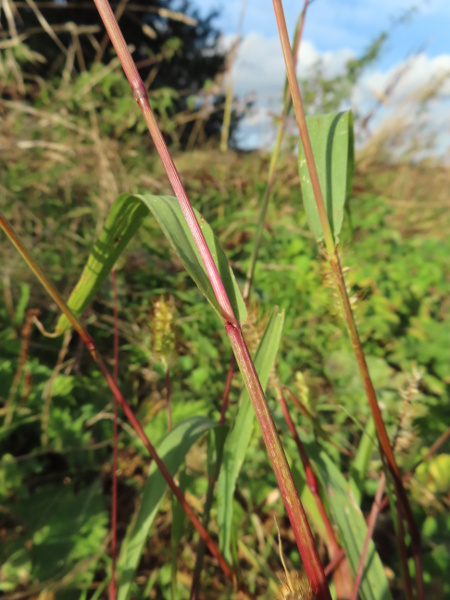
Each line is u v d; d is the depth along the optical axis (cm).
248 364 11
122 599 17
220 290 11
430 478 28
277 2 13
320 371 44
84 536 27
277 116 88
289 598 10
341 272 15
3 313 41
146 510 18
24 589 25
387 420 34
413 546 18
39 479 32
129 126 77
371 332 49
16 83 72
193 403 36
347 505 20
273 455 11
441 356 47
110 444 34
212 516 30
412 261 71
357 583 17
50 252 48
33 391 34
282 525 31
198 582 20
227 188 78
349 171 18
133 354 42
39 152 62
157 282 52
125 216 16
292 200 79
